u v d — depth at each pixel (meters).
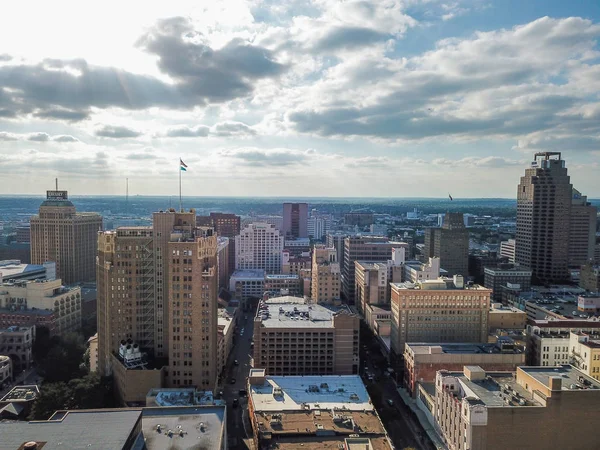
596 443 183.38
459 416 191.88
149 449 153.25
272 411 198.12
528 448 182.12
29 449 133.50
